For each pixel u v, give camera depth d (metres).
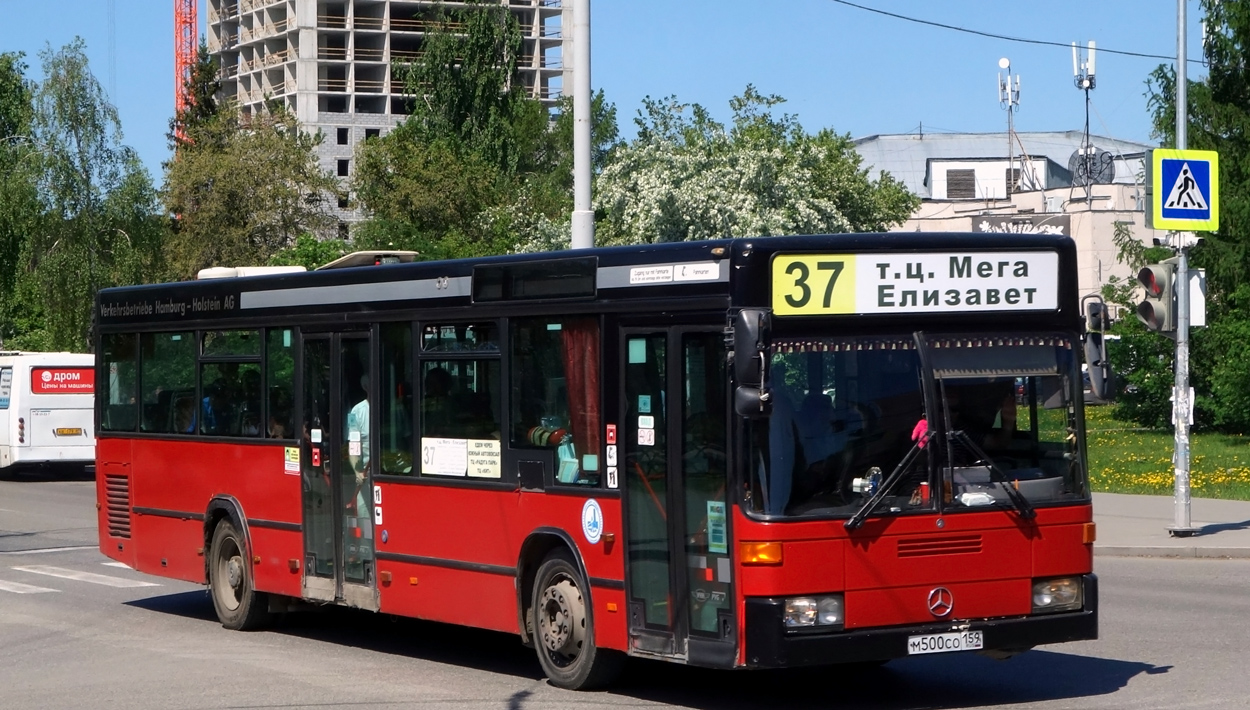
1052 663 10.48
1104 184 71.38
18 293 64.19
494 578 10.32
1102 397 9.05
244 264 60.41
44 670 11.18
